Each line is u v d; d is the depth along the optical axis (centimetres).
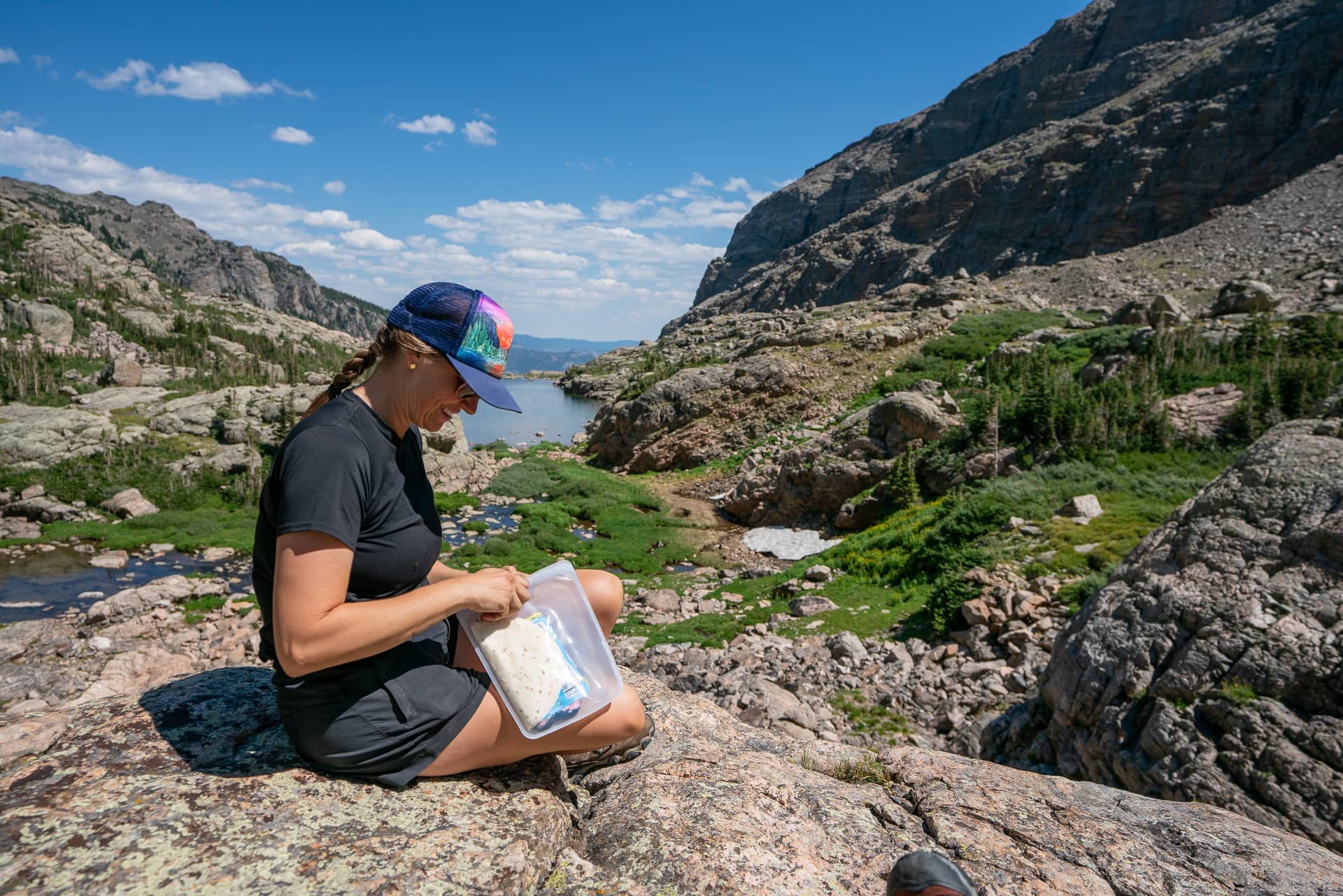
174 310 13175
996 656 1317
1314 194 7975
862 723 1139
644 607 2041
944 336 5100
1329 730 625
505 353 229
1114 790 336
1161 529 925
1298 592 720
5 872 179
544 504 3672
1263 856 273
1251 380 2597
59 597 2223
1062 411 2609
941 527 2045
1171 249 8350
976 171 12875
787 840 250
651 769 298
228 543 2797
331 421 209
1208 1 13238
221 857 193
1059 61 15138
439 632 262
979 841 267
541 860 224
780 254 18450
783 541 2981
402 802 231
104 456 3650
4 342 7369
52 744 257
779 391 4681
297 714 225
